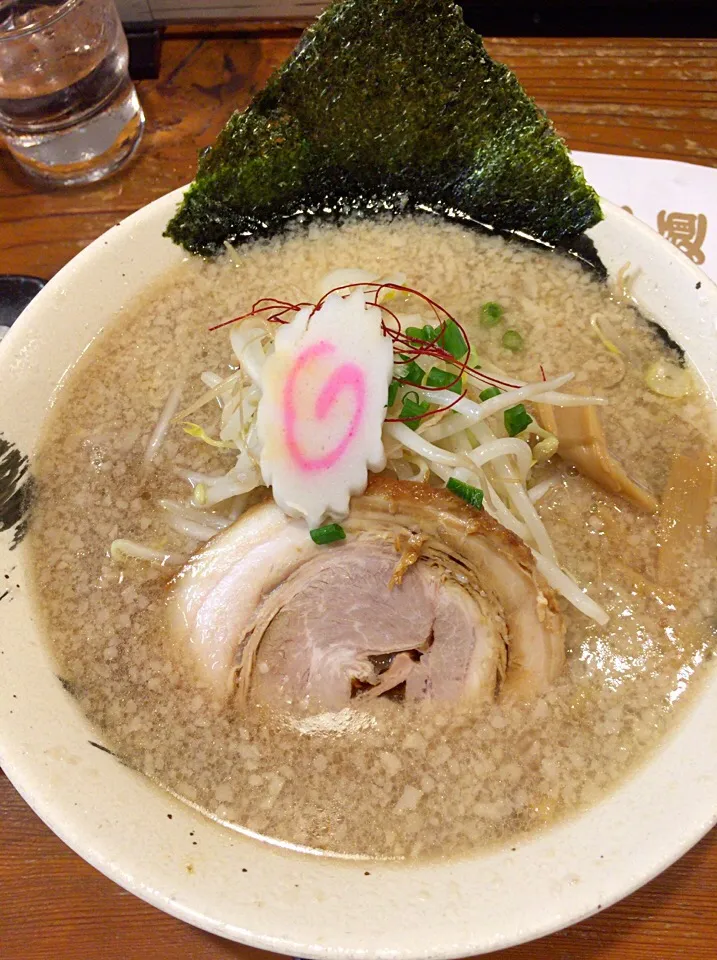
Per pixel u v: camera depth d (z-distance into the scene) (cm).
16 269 33
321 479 22
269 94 27
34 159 35
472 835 21
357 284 28
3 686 21
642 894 22
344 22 27
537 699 22
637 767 21
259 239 30
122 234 28
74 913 22
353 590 23
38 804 19
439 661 23
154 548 25
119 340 28
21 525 25
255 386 25
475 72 28
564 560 25
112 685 23
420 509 22
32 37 33
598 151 34
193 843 20
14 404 25
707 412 27
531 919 18
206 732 22
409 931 18
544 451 26
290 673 23
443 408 25
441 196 31
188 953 21
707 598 24
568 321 29
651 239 28
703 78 36
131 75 38
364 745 22
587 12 43
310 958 18
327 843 21
